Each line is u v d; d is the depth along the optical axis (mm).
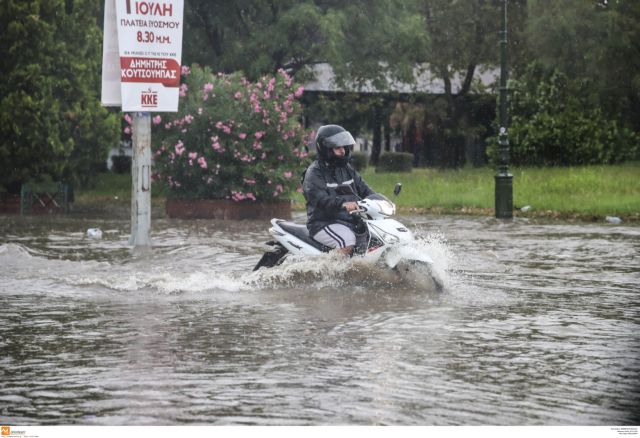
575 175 75500
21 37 65312
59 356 17797
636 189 68750
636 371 16766
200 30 97438
